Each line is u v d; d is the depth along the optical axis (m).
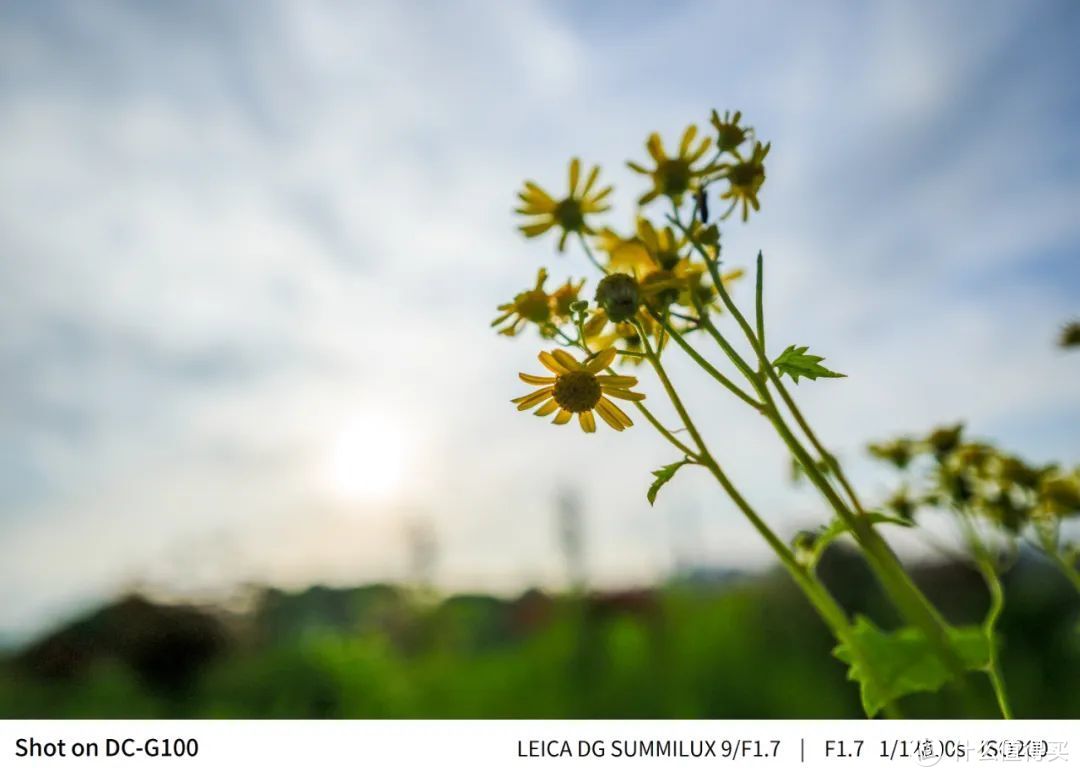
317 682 0.80
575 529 0.95
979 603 0.72
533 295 0.20
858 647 0.19
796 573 0.19
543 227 0.22
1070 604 0.66
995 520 0.23
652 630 0.87
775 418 0.17
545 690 0.77
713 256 0.19
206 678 0.87
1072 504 0.22
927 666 0.19
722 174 0.19
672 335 0.18
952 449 0.24
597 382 0.18
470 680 0.82
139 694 0.85
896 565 0.17
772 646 0.81
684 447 0.18
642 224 0.20
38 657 0.87
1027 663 0.63
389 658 0.94
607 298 0.18
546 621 1.05
